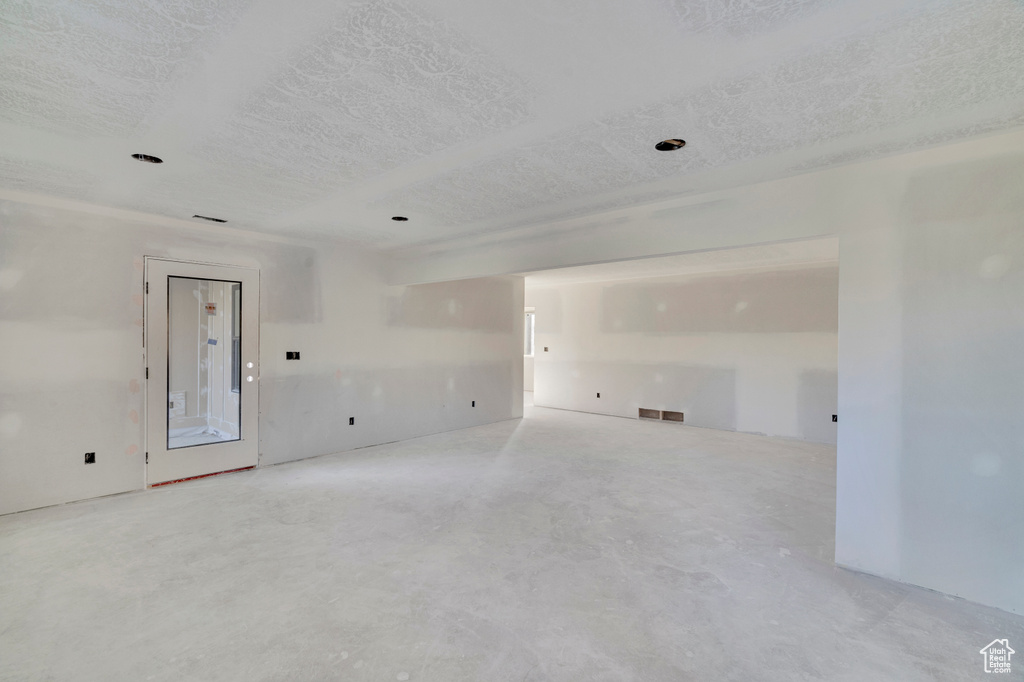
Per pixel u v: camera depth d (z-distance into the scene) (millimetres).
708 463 5090
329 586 2543
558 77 1763
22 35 1502
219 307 4891
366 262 5648
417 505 3754
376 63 1676
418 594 2479
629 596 2484
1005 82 1789
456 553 2938
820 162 2656
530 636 2146
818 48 1568
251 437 4699
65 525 3299
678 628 2221
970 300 2420
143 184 3100
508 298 7781
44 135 2311
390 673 1901
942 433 2498
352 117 2100
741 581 2646
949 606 2404
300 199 3420
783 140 2348
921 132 2268
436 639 2119
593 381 8500
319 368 5223
